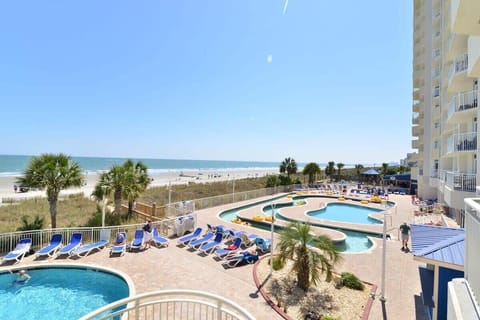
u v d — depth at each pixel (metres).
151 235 13.00
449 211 20.25
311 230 8.84
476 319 2.98
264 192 30.77
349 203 27.88
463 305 3.28
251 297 7.93
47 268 10.12
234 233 13.98
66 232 12.52
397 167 66.19
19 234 11.60
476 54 5.75
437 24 27.47
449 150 16.42
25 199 23.70
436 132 26.62
